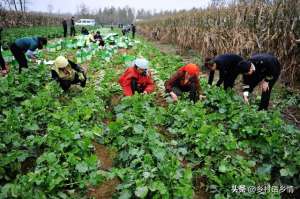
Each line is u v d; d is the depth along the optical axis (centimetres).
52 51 1638
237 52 1107
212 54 1305
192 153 513
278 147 500
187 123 579
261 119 577
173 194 393
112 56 1516
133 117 561
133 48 1872
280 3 976
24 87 752
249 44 1049
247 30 1106
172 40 2370
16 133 500
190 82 698
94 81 941
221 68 696
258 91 891
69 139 479
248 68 622
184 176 410
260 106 682
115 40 2088
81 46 1792
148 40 3134
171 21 2466
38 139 485
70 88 835
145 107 625
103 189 440
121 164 480
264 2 1084
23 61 991
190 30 1745
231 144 490
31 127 531
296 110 774
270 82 647
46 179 398
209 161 477
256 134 542
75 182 420
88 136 503
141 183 389
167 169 411
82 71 784
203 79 891
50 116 584
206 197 435
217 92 705
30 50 976
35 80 820
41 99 627
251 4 1141
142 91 735
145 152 482
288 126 561
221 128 564
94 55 1491
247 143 541
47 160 425
